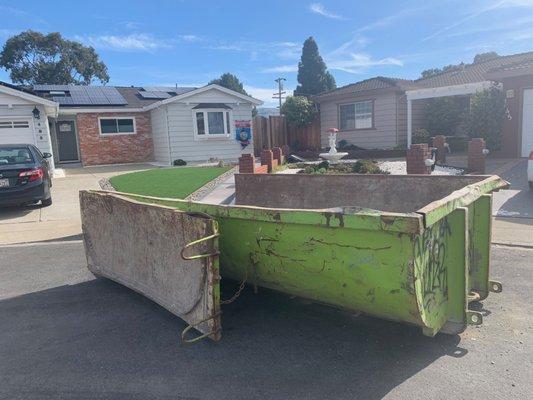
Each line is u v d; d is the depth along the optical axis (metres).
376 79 22.16
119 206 4.60
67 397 3.00
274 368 3.27
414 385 2.98
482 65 20.58
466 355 3.33
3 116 16.22
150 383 3.13
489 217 3.97
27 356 3.57
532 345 3.44
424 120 20.78
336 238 3.19
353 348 3.51
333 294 3.47
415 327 3.81
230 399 2.92
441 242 3.21
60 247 7.21
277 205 6.02
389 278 3.02
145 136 22.77
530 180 9.10
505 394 2.85
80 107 21.25
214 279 3.57
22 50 47.62
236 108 21.59
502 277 4.90
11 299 4.87
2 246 7.45
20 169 9.65
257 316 4.16
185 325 4.06
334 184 5.52
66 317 4.31
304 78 42.72
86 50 49.91
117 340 3.80
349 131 21.52
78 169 19.52
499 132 14.63
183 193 10.73
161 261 4.12
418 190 4.88
